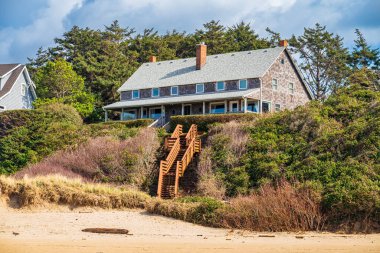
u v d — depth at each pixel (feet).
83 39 310.45
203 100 181.06
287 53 197.47
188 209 94.63
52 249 63.77
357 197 86.12
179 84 199.11
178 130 151.94
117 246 67.05
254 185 115.44
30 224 87.71
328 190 91.71
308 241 73.51
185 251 63.10
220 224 88.33
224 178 121.70
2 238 74.08
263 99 182.80
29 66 307.17
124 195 104.17
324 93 265.13
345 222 84.17
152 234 81.20
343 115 132.67
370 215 84.02
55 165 139.85
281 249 65.16
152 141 145.79
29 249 63.67
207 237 78.13
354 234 80.69
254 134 135.74
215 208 92.02
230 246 67.97
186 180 128.16
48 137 164.35
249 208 89.04
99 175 132.05
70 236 77.25
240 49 288.10
